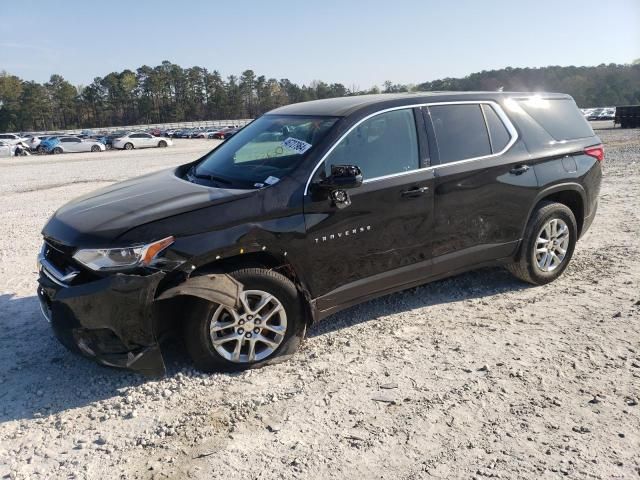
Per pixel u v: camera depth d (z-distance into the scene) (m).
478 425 3.19
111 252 3.42
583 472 2.77
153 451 3.05
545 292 5.26
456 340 4.29
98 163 25.81
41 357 4.21
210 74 145.75
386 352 4.13
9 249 7.55
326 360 4.03
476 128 4.86
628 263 5.99
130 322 3.45
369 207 4.16
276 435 3.15
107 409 3.48
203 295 3.49
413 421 3.25
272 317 3.96
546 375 3.71
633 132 31.91
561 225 5.39
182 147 43.94
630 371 3.73
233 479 2.80
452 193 4.57
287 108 5.20
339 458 2.94
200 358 3.75
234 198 3.74
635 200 9.48
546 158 5.19
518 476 2.76
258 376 3.81
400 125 4.45
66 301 3.44
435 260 4.62
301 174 3.96
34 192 14.39
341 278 4.16
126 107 139.62
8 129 122.50
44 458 3.02
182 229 3.53
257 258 3.95
